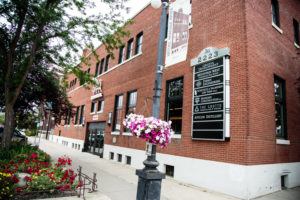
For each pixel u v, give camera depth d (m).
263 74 7.45
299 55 10.13
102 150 14.95
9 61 8.81
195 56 8.78
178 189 6.80
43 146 20.06
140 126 3.70
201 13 9.00
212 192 6.60
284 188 7.55
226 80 7.07
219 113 7.02
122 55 15.41
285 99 8.62
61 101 12.27
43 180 5.33
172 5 6.95
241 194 5.98
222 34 7.84
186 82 8.84
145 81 11.70
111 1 8.88
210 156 7.09
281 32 9.01
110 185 6.82
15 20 8.73
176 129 9.06
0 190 4.59
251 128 6.39
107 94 15.96
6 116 8.62
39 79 11.12
